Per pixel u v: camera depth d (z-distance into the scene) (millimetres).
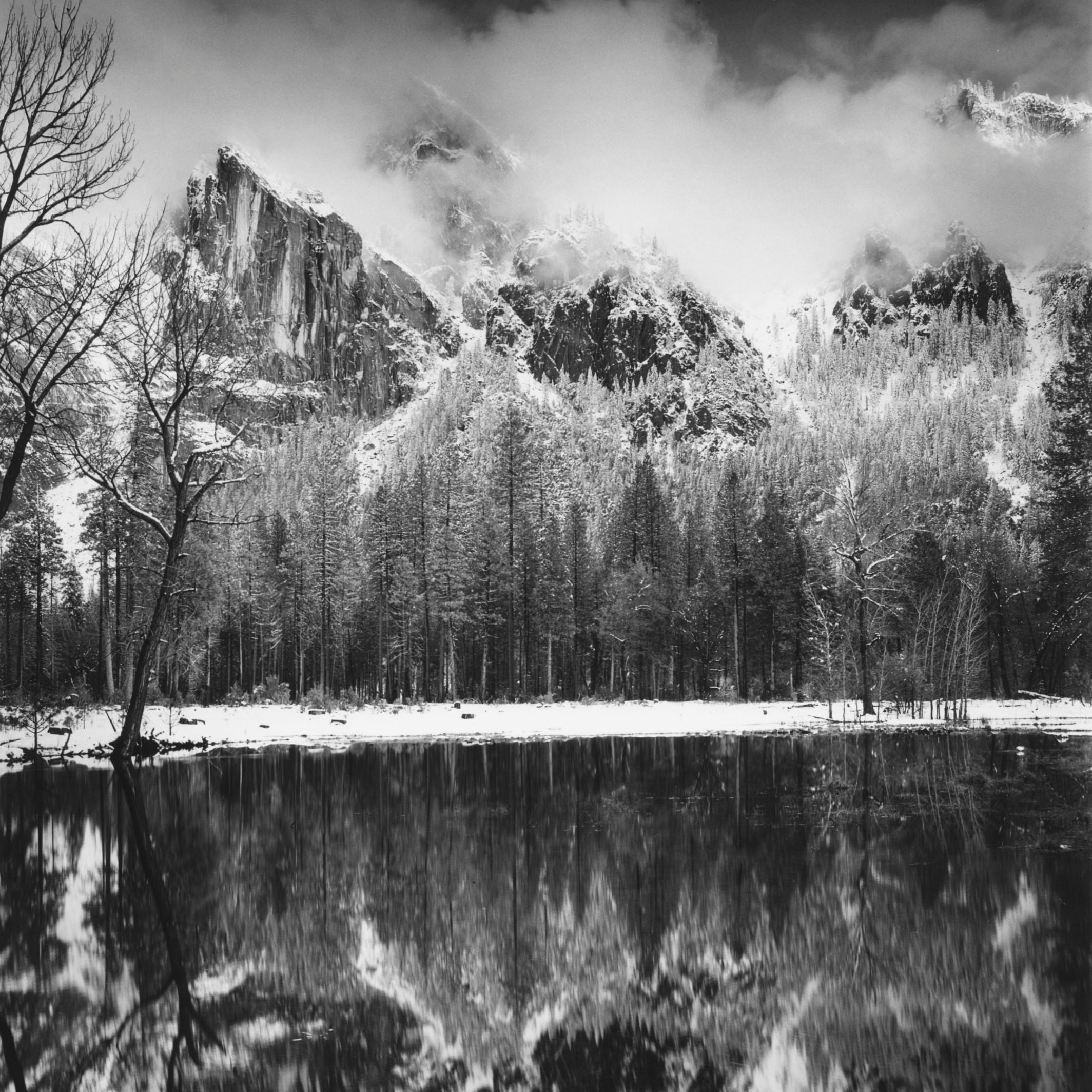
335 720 36781
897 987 7652
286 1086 6023
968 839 13438
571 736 32625
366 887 11172
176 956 8750
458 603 59312
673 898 10414
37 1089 6004
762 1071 6164
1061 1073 6047
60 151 15250
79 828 15172
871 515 49625
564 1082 6055
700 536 72938
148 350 24016
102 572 40094
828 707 43062
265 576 70375
